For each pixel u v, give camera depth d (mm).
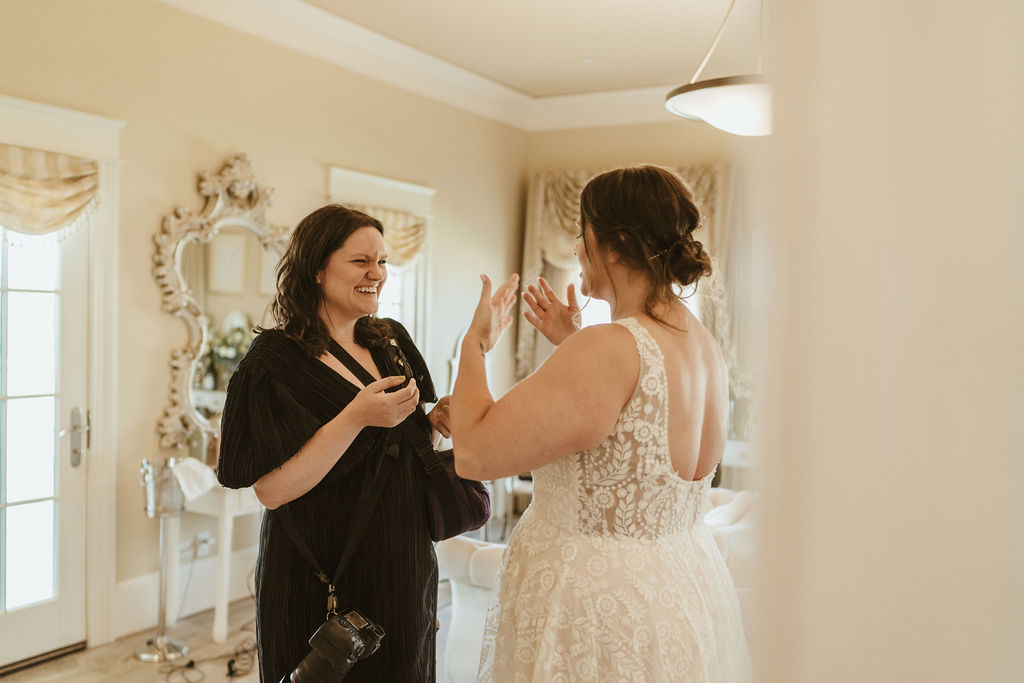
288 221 4547
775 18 601
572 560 1244
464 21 4625
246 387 1704
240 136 4246
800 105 581
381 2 4352
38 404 3482
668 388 1203
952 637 558
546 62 5359
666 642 1202
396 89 5238
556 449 1166
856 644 575
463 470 1215
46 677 3311
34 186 3336
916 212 552
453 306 5871
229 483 1674
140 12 3742
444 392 5848
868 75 563
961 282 544
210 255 4117
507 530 5781
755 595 620
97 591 3656
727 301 1239
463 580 2771
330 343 1816
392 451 1792
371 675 1739
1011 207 535
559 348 1212
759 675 613
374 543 1749
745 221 693
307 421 1658
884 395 563
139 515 3834
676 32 4695
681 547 1293
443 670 3131
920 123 551
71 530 3594
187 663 3459
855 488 570
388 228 5176
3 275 3361
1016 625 544
